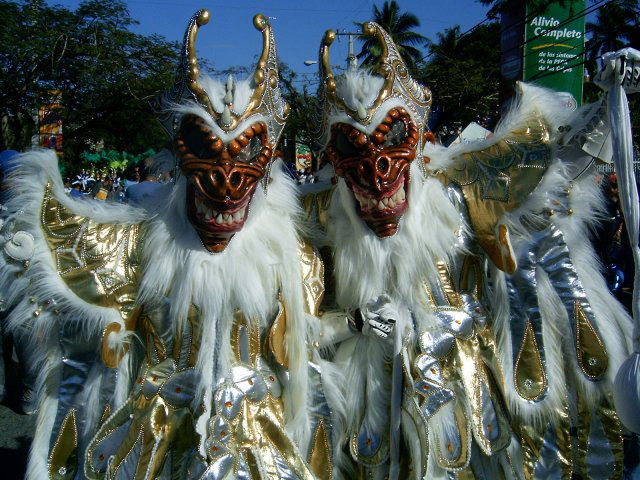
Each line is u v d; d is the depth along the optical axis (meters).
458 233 2.20
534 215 2.29
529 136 2.26
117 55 17.11
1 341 3.54
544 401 2.23
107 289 1.89
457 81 15.77
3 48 15.85
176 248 1.90
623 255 5.06
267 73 1.86
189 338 1.89
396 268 2.10
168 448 1.84
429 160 2.21
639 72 2.01
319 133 2.11
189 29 1.84
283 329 1.95
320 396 2.01
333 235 2.11
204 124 1.78
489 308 2.29
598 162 2.30
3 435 3.35
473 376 2.11
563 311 2.30
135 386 1.92
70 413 1.96
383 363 2.12
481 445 2.05
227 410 1.85
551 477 2.25
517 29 10.31
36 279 1.87
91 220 1.95
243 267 1.90
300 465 1.89
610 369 2.28
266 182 1.95
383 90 1.96
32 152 1.94
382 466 2.13
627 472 2.74
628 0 14.02
